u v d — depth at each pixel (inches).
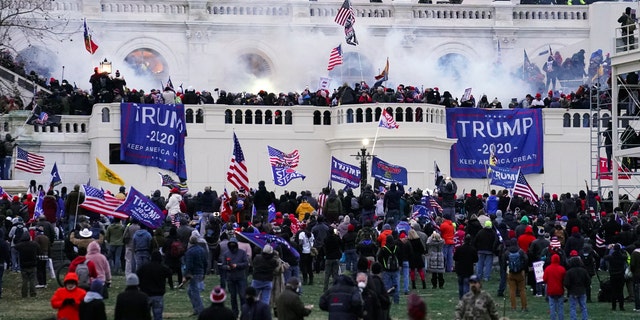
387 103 3986.2
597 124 3914.9
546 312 2469.2
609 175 3875.5
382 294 1959.9
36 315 2365.9
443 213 3366.1
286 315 1865.2
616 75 3521.2
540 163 4111.7
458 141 4092.0
